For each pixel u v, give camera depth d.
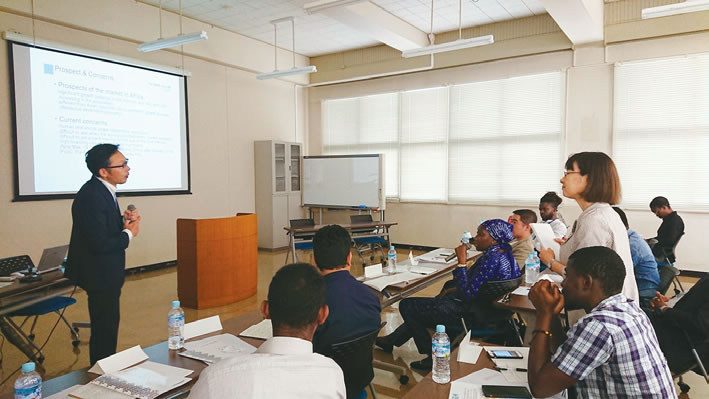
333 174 8.22
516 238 3.11
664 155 5.76
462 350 1.69
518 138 6.79
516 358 1.64
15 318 4.15
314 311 1.00
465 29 6.96
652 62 5.76
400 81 7.89
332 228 1.86
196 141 6.91
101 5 5.45
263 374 0.87
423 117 7.71
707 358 2.34
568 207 6.43
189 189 6.79
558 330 1.45
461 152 7.33
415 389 1.42
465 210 7.35
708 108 5.47
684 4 3.97
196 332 1.88
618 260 1.31
